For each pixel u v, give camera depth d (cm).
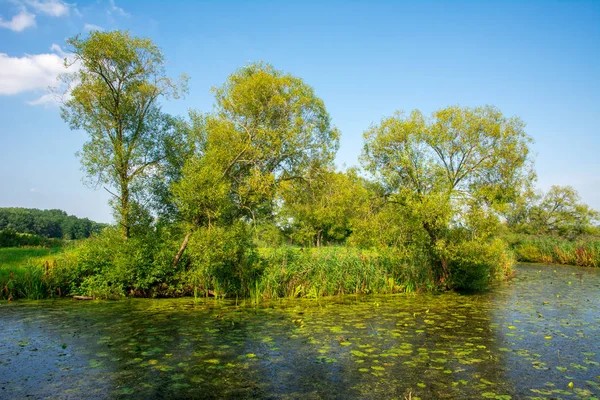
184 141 1831
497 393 630
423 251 1858
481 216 1689
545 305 1452
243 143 1944
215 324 1101
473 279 1816
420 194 1703
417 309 1364
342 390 641
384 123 1908
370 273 1822
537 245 3912
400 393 630
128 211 1609
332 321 1155
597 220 5278
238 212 1889
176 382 670
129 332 1002
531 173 2198
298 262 1764
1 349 849
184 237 1722
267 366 755
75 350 845
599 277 2459
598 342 933
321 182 2181
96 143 1631
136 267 1552
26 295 1536
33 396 608
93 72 1670
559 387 657
